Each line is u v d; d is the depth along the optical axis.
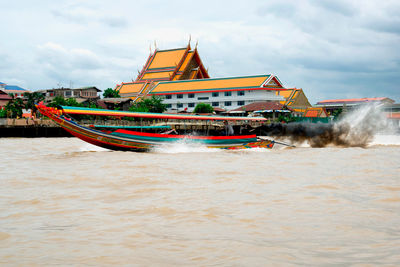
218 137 24.70
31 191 10.56
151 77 100.88
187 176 13.30
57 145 29.94
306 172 14.40
